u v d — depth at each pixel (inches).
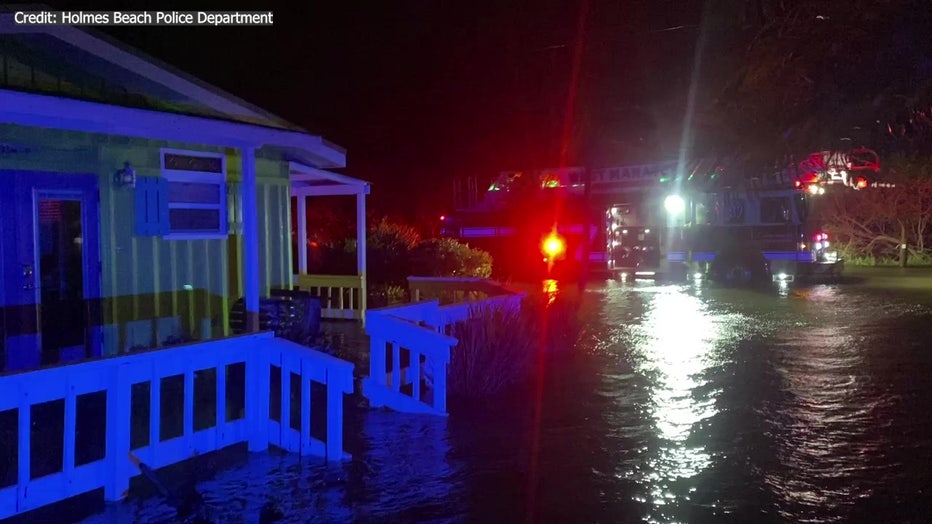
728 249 931.3
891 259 1188.5
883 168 1104.2
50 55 346.6
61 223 359.9
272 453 292.2
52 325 356.5
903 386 395.9
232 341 280.4
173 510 240.5
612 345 517.3
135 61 367.2
